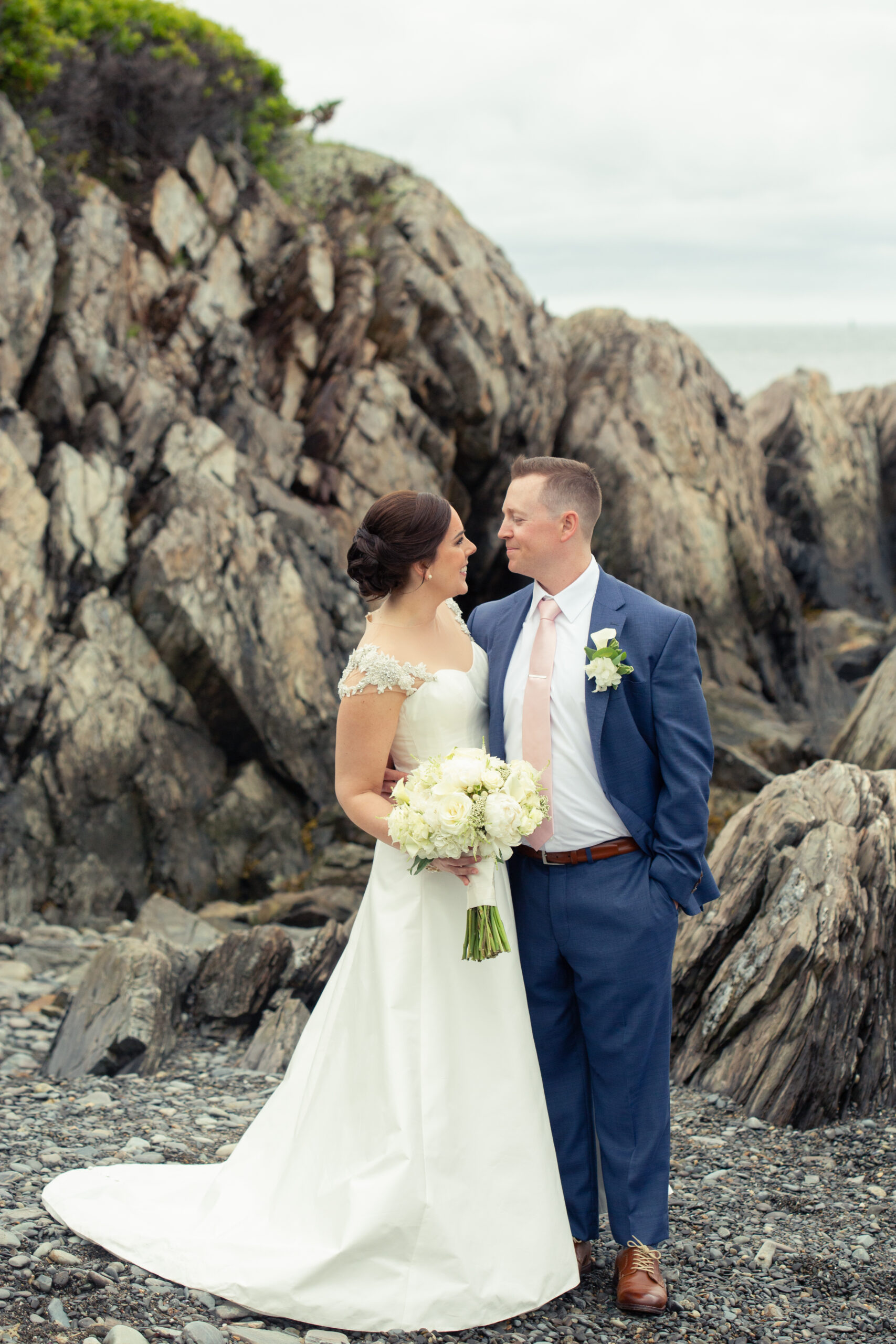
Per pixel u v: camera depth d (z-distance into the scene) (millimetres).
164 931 7254
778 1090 4352
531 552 3068
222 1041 5289
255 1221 2949
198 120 11773
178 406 9930
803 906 4727
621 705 2998
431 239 12828
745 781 11305
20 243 9148
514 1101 2898
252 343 11703
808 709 14617
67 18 11148
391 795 3092
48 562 8578
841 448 18500
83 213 9789
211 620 9000
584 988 3037
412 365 12469
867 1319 2932
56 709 8156
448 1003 2914
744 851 5129
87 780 8195
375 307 12367
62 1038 4938
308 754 9461
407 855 2990
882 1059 4500
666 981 3031
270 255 12047
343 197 13383
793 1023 4469
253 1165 3119
